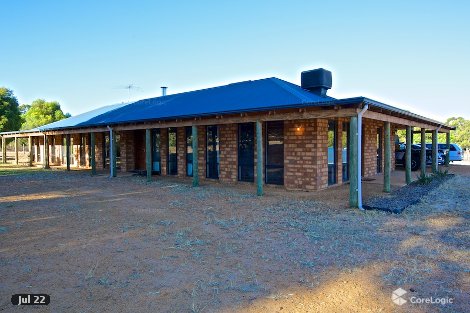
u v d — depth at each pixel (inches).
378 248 196.1
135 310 126.3
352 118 311.0
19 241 214.5
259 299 134.6
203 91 644.7
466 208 308.8
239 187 461.7
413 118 462.6
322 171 424.8
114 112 747.4
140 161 723.4
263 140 464.4
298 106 340.5
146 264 173.6
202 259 180.7
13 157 1278.3
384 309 126.1
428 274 158.1
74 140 874.1
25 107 1801.2
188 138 576.4
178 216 285.3
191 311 125.3
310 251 192.1
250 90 512.4
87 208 321.4
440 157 892.6
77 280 153.9
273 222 261.3
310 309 126.6
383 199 344.5
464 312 123.6
